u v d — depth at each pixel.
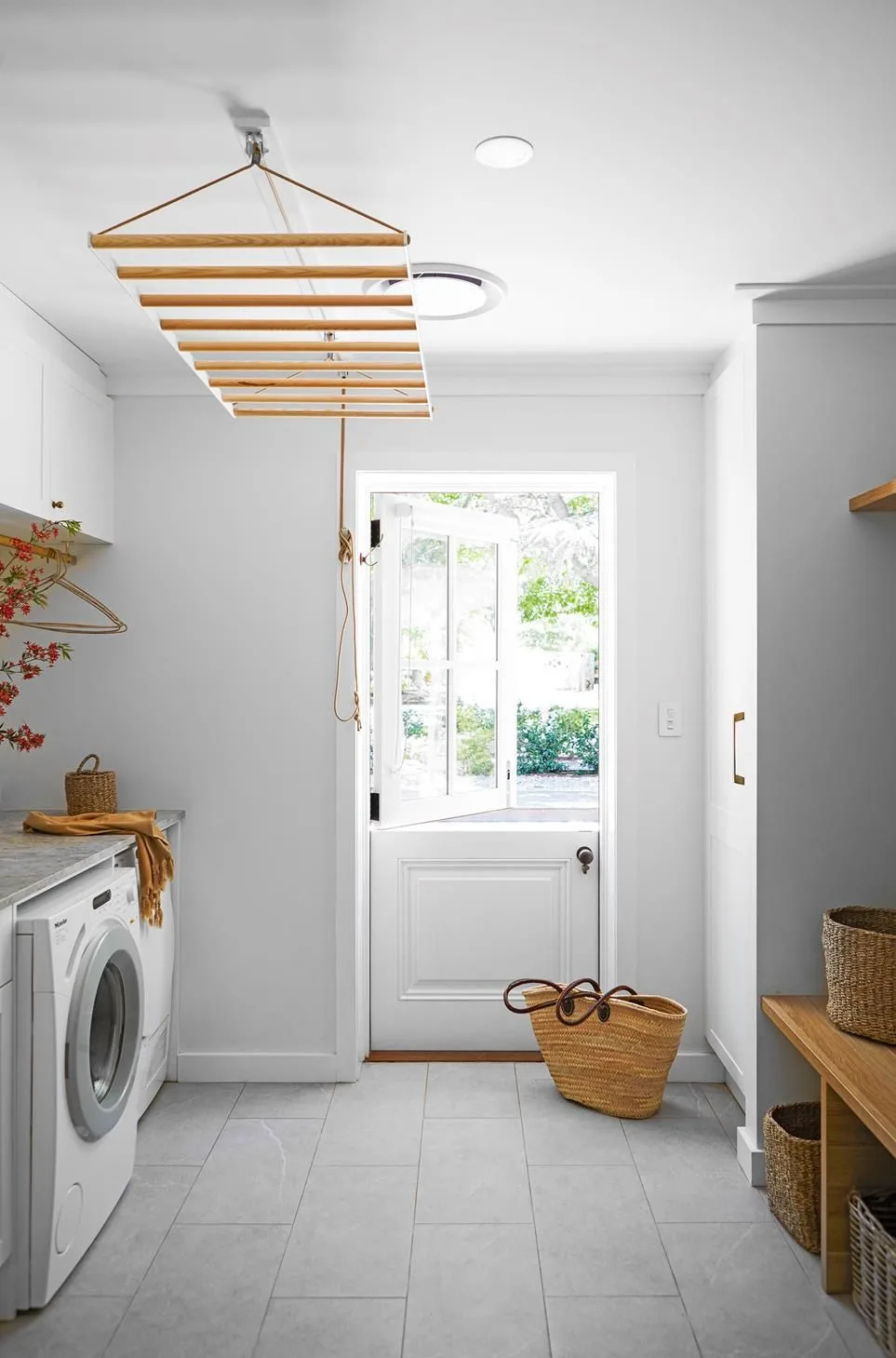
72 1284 2.32
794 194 2.25
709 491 3.42
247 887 3.49
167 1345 2.11
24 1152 2.20
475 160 2.07
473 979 3.76
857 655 2.83
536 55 1.72
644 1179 2.80
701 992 3.51
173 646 3.48
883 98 1.87
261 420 3.47
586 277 2.71
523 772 7.15
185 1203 2.67
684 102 1.88
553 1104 3.29
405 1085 3.44
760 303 2.84
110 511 3.44
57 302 2.79
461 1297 2.27
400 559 3.83
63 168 2.09
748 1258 2.43
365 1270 2.37
